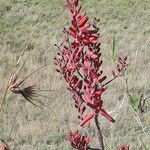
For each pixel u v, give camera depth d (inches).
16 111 589.3
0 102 169.9
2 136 528.4
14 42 848.9
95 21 130.2
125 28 870.4
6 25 905.5
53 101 606.5
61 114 569.3
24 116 579.5
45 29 893.8
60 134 529.3
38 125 551.5
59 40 852.0
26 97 172.6
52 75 680.4
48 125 548.4
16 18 925.8
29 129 535.2
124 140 500.7
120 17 907.4
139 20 893.8
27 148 511.5
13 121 568.4
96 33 128.2
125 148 158.2
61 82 652.7
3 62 763.4
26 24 910.4
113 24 886.4
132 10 922.1
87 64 130.0
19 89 169.5
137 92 609.6
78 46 129.8
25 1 970.1
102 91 128.6
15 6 957.2
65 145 509.7
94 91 128.3
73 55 131.0
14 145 514.9
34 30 889.5
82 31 128.0
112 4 947.3
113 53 154.6
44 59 772.0
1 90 622.8
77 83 136.2
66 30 131.8
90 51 129.3
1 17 930.1
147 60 711.1
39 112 582.2
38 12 940.6
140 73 661.3
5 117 575.2
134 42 806.5
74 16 127.8
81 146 150.9
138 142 493.4
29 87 172.4
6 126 552.7
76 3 128.0
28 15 933.8
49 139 524.1
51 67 724.7
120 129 523.5
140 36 828.0
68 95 621.3
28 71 707.4
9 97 605.6
